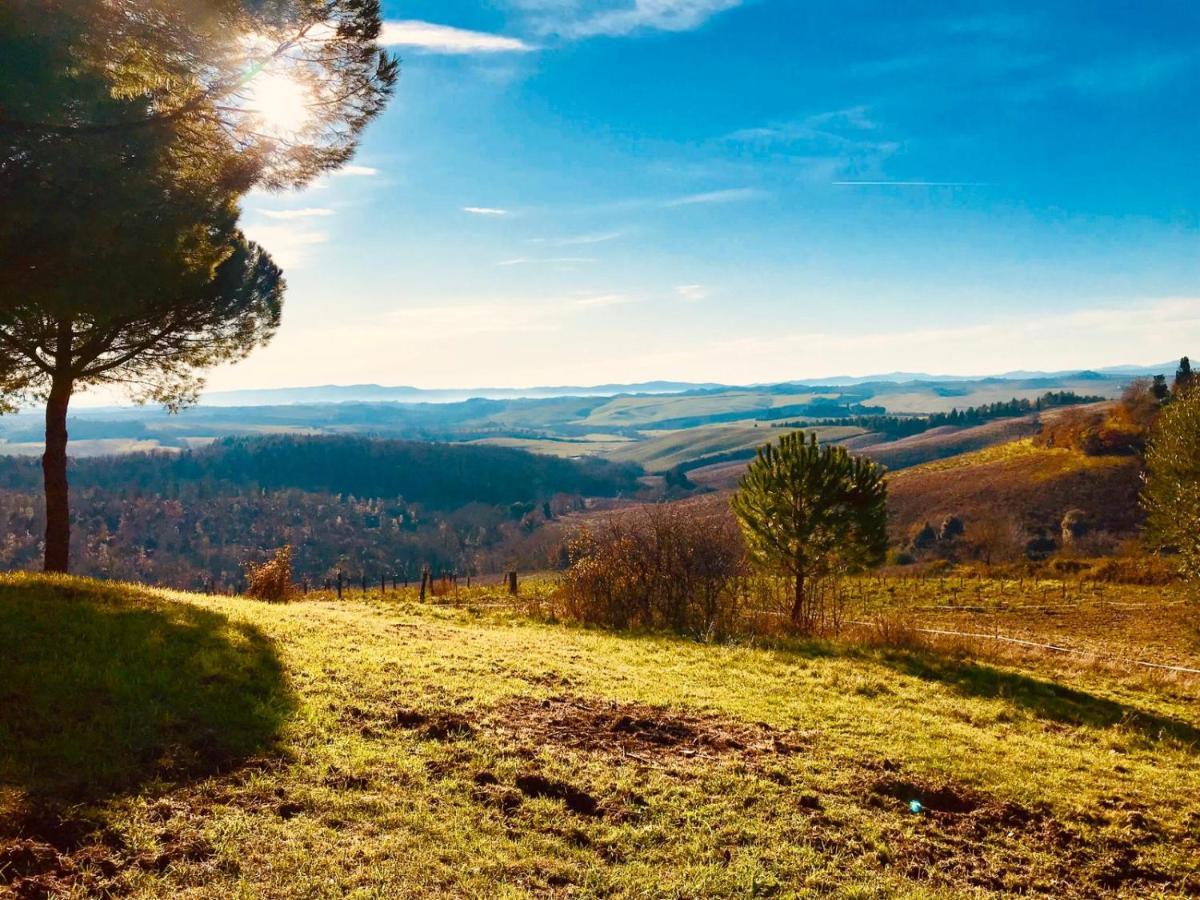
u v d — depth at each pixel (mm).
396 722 8055
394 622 14750
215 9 8008
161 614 10516
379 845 5523
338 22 9180
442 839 5785
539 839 6027
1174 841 7660
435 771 6988
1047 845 7262
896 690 13031
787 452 20359
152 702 7191
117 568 103312
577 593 19859
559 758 7676
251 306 17938
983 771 8984
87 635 8812
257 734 7051
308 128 10125
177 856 5008
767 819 6922
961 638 20094
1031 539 79062
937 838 7129
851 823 7105
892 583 43406
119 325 15227
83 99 7418
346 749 7105
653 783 7320
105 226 8117
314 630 11883
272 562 21531
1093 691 15039
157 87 8312
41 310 9109
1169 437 26953
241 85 8992
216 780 6090
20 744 5953
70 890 4480
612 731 8906
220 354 18234
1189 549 26328
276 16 8477
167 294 11031
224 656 9000
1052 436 111812
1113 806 8406
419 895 5012
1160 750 11195
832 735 9758
